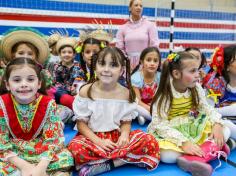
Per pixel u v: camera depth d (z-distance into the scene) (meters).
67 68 2.32
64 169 1.29
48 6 3.18
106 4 3.45
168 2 3.85
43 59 1.93
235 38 4.46
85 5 3.34
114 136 1.47
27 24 3.12
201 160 1.36
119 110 1.48
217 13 4.28
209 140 1.50
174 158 1.43
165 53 3.98
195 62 1.52
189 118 1.60
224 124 1.58
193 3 4.06
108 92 1.48
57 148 1.29
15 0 3.03
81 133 1.46
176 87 1.57
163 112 1.56
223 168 1.43
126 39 2.84
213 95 1.89
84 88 1.48
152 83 2.14
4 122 1.27
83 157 1.31
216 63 1.89
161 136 1.53
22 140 1.31
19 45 1.82
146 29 2.83
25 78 1.25
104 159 1.33
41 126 1.31
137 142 1.37
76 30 3.35
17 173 1.20
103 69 1.42
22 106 1.28
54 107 1.33
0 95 1.36
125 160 1.37
